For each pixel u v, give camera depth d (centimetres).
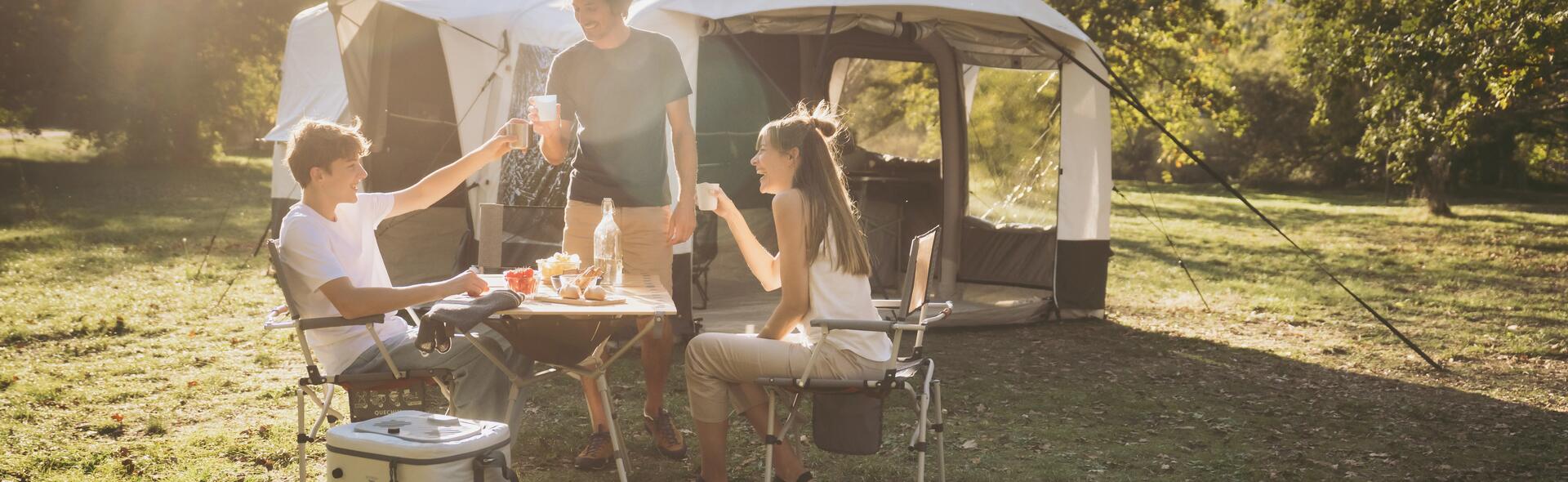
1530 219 2225
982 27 701
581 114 397
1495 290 1057
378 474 279
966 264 855
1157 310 865
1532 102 2164
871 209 834
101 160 2639
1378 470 432
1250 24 3447
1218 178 682
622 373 573
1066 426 492
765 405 344
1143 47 1798
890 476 407
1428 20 1389
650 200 401
